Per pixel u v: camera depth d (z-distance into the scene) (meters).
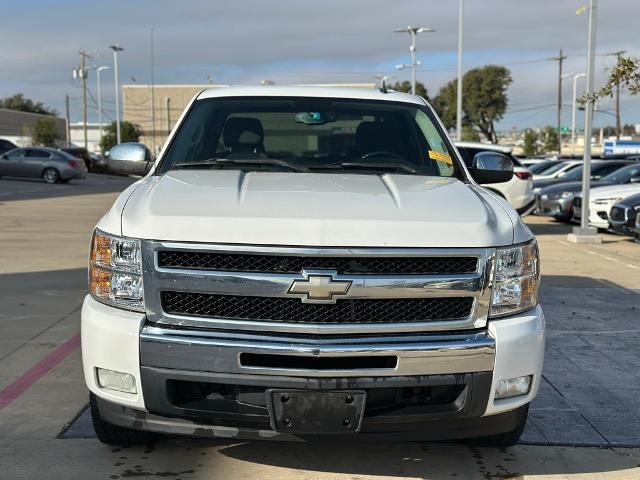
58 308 6.94
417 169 4.32
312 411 3.00
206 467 3.62
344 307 3.00
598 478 3.61
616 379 5.14
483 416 3.17
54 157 29.56
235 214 3.06
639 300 7.82
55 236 12.38
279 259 2.98
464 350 3.05
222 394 3.11
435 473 3.62
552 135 66.25
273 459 3.73
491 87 63.81
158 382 3.03
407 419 3.09
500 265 3.15
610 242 13.13
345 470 3.63
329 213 3.08
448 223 3.11
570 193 16.05
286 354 2.96
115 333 3.06
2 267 9.16
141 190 3.57
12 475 3.49
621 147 39.34
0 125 72.12
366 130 4.57
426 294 3.03
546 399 4.71
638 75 5.71
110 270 3.14
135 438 3.76
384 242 2.99
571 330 6.50
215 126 4.54
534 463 3.77
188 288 3.00
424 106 4.88
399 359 3.00
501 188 13.23
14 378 4.94
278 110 4.63
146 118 67.75
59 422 4.17
